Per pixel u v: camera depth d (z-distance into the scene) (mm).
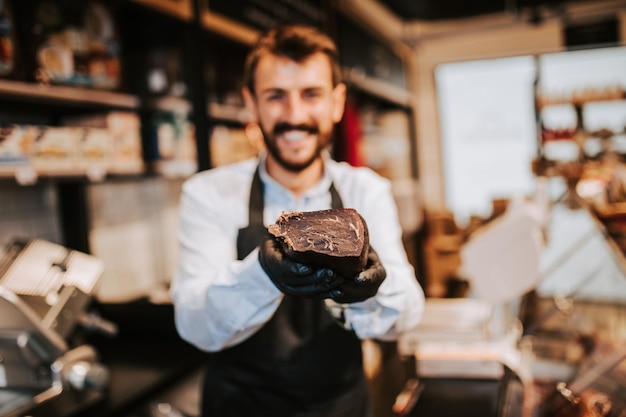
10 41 1666
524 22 5535
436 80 6113
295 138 1173
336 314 1108
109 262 2625
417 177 5930
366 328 1103
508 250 1618
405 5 5043
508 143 5980
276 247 832
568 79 5652
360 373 1372
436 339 1712
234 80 2836
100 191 2572
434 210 5734
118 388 1767
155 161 2338
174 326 2244
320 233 792
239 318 1023
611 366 1310
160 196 2980
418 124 6195
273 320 1292
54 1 1839
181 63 2438
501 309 1714
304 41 1156
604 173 2113
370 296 833
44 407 1462
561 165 2225
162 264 3008
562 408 1162
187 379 1961
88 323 1771
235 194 1371
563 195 2143
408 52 5879
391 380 1829
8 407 1407
